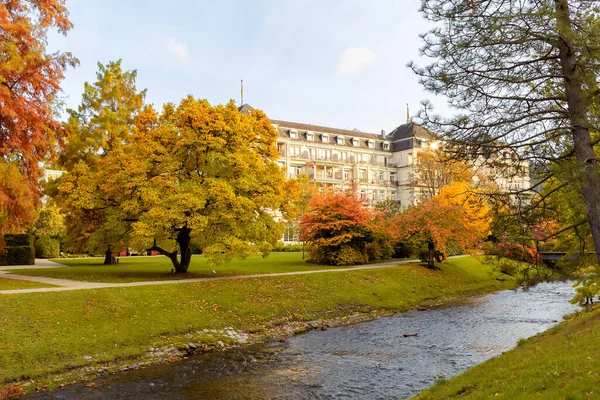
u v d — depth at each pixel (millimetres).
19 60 18250
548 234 11672
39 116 19781
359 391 11602
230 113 23656
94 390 11734
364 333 18781
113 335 15094
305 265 33531
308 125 79812
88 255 46844
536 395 7711
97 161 30984
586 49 8500
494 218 11555
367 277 28297
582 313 16734
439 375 12820
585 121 8938
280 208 26734
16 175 18422
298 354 15430
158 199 21562
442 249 33281
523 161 10320
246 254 22297
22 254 33844
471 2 9633
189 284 21156
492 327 19547
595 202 8742
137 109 35500
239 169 22953
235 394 11445
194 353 15484
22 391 11461
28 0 20578
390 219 37156
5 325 13992
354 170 80438
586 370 8211
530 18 8734
